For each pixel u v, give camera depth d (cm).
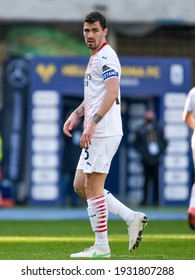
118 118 2580
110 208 2666
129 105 6488
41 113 6134
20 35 6438
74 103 6391
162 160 6350
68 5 6519
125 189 6531
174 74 6294
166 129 6334
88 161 2567
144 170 6266
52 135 6162
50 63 6116
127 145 6512
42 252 2898
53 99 6125
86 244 3253
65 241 3388
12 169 6156
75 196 6425
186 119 3784
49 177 6212
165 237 3584
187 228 4156
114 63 2547
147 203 6344
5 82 6072
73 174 6369
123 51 6688
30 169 6181
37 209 5975
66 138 6244
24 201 6284
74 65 6141
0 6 6425
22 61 6075
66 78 6131
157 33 6725
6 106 6084
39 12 6456
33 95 6103
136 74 6225
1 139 6056
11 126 6103
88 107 2589
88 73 2589
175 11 6694
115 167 6506
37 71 6097
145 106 6475
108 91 2525
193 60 6775
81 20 6475
